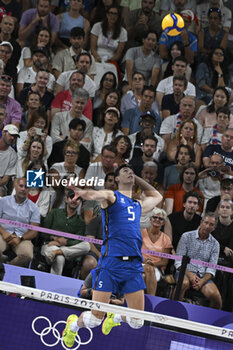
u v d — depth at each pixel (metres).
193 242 24.94
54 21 36.69
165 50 38.00
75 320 18.52
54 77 34.66
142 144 31.19
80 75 32.84
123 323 20.83
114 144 29.81
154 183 29.66
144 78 34.72
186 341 20.92
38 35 35.22
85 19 37.56
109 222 17.64
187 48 38.44
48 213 25.12
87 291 20.61
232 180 29.44
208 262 24.89
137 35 39.16
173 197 29.17
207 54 39.56
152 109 34.53
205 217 24.88
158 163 30.25
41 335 20.48
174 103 34.84
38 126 30.69
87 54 34.88
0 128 29.80
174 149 32.03
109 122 31.88
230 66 40.06
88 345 20.59
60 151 29.95
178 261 24.41
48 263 23.80
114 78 34.56
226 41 40.06
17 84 34.38
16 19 36.69
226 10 41.19
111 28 37.50
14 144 29.53
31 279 22.14
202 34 39.72
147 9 38.72
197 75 38.28
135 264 17.56
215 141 33.22
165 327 21.78
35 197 26.80
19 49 35.25
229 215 26.02
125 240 17.45
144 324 21.08
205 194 30.39
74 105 31.39
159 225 25.02
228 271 23.39
